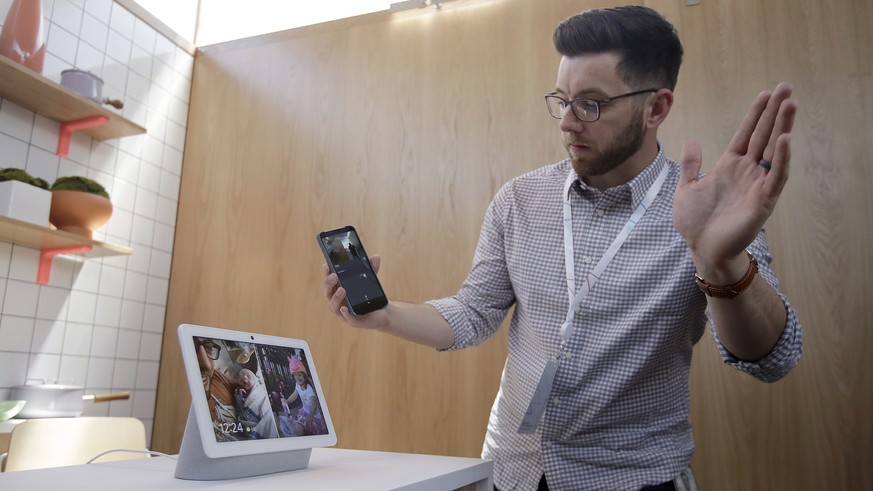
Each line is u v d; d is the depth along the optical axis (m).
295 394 0.93
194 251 2.72
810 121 1.99
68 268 2.34
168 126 2.79
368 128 2.56
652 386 1.10
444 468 0.89
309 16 2.83
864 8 2.00
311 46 2.75
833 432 1.82
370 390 2.34
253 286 2.60
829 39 2.02
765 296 0.84
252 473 0.81
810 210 1.94
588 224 1.18
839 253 1.89
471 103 2.42
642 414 1.09
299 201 2.61
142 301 2.61
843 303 1.87
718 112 2.08
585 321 1.11
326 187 2.58
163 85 2.78
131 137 2.61
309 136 2.66
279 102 2.74
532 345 1.19
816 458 1.82
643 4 2.24
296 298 2.52
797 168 1.98
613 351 1.08
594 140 1.09
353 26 2.70
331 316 2.45
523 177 1.35
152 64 2.73
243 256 2.64
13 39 2.03
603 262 1.13
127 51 2.62
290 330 2.50
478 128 2.39
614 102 1.08
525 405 1.16
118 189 2.54
